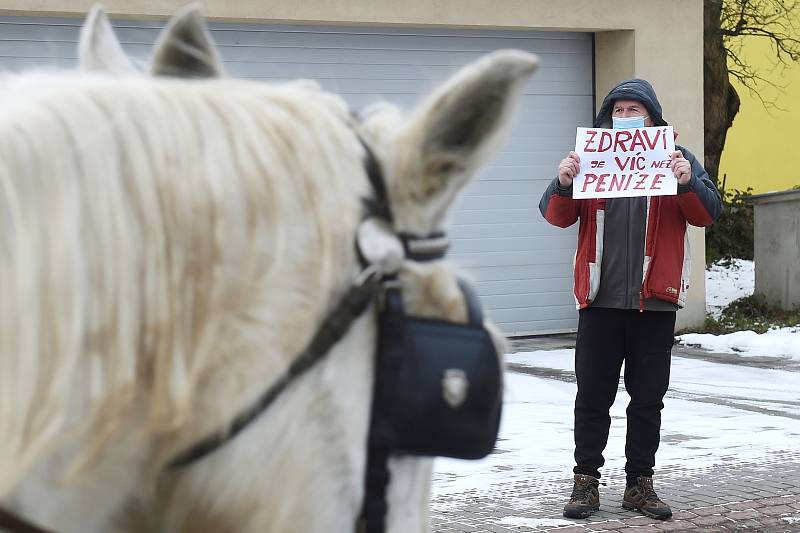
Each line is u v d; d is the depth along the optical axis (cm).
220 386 157
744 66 2333
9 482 137
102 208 143
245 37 1472
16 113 145
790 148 2442
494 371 191
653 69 1627
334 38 1519
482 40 1598
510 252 1623
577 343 680
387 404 179
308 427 167
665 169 630
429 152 179
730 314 1764
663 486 756
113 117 149
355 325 176
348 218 170
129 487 158
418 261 184
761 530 660
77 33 1377
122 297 142
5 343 136
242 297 155
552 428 975
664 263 649
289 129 166
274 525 164
